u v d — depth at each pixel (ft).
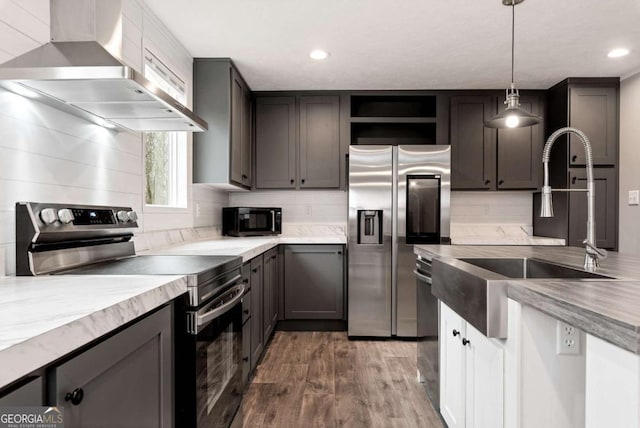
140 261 5.81
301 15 8.06
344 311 12.43
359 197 11.75
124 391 3.18
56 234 4.76
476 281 4.41
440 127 12.92
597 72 11.50
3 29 4.44
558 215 12.37
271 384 8.45
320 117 13.01
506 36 9.08
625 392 2.59
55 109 5.38
